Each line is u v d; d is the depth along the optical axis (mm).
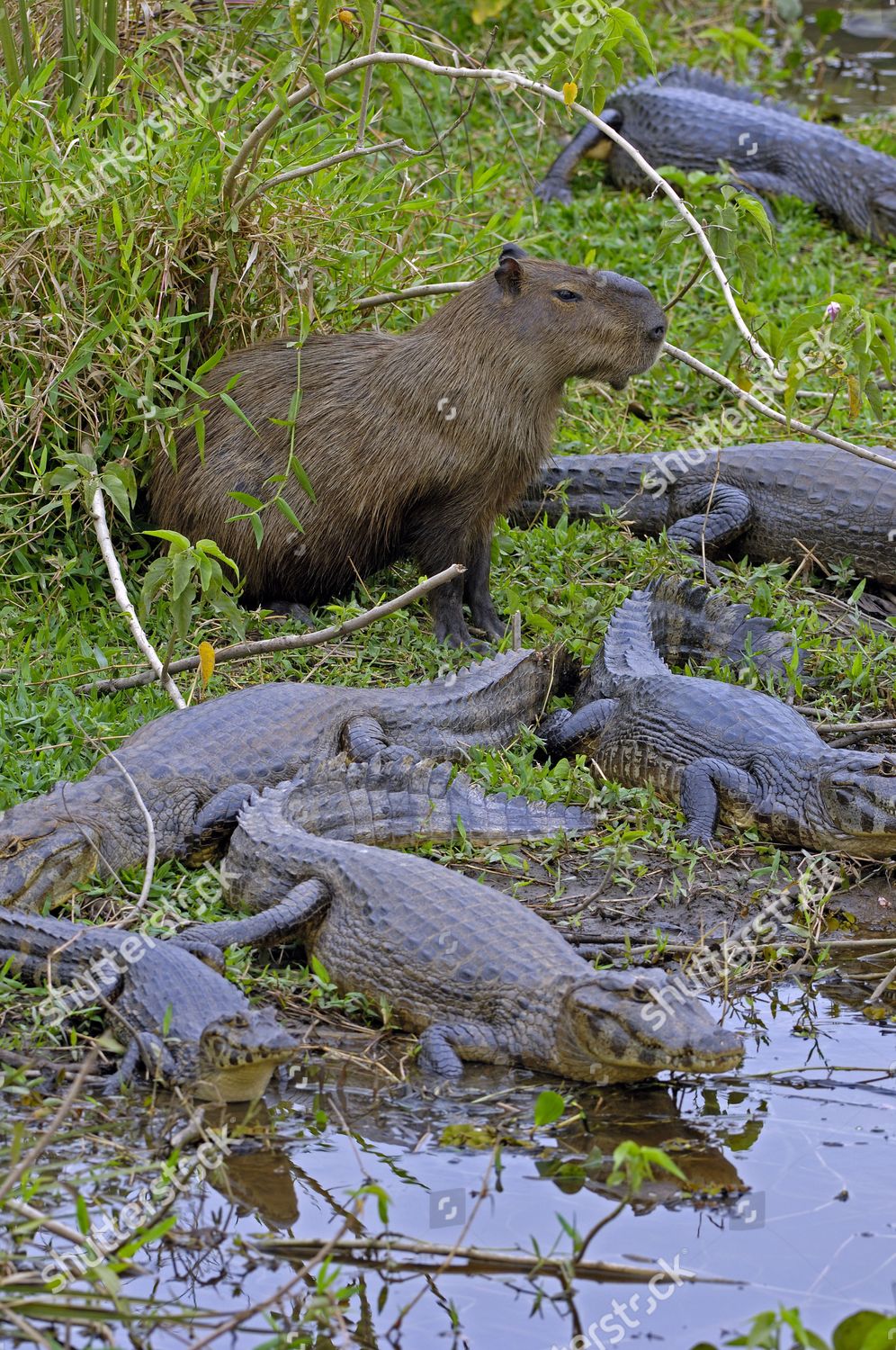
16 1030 7984
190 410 12406
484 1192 6887
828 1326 6277
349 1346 6129
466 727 10891
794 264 19141
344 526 12266
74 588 11977
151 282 12125
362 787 9773
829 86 26500
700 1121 7637
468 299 12062
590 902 9367
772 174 21250
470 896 8609
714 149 21141
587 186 21188
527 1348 6148
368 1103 7684
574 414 15672
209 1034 7355
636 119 21656
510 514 14500
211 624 11812
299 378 11445
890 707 11430
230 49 14820
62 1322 6133
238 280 12664
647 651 11820
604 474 14461
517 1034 8016
